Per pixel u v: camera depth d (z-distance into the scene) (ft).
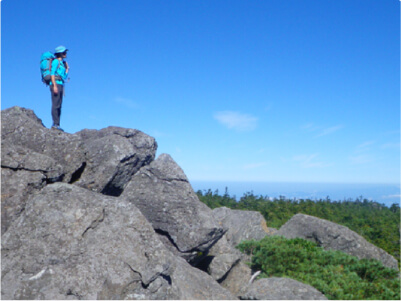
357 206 112.57
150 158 42.06
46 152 33.37
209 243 34.96
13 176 28.68
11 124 33.40
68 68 43.47
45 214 24.56
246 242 45.52
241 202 94.43
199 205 36.55
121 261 23.76
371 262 40.27
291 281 31.86
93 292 22.31
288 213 85.46
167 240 35.17
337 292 31.78
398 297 32.65
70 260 23.17
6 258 23.12
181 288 27.37
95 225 24.70
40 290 21.75
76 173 35.27
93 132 45.34
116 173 37.04
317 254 41.91
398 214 100.89
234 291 37.86
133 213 25.76
